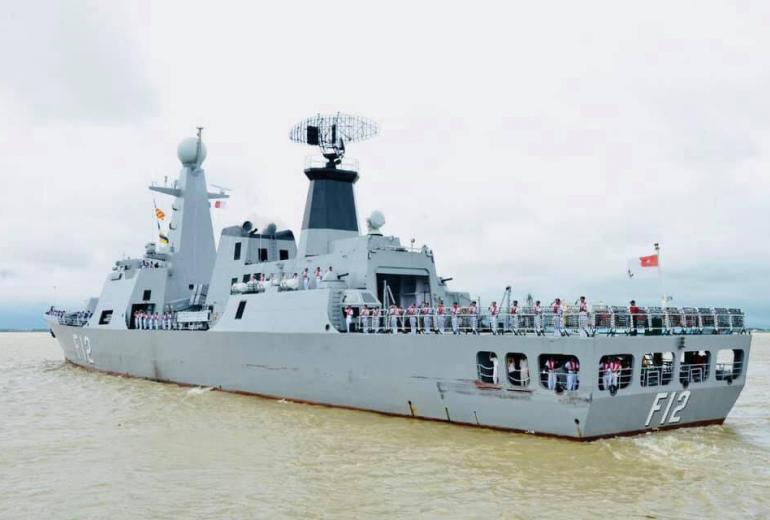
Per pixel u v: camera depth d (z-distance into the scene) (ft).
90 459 66.95
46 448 72.13
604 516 48.73
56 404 103.35
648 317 69.00
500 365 71.10
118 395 111.34
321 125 116.57
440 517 48.98
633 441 67.72
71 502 53.36
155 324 127.75
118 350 139.13
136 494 55.11
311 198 113.80
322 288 93.35
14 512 51.16
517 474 58.44
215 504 52.31
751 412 97.50
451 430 74.74
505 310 77.30
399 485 56.44
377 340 82.84
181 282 142.92
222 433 77.77
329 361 89.15
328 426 79.56
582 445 65.51
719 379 75.92
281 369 96.84
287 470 61.46
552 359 70.23
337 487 56.18
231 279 122.72
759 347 410.31
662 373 72.28
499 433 71.87
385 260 97.91
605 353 64.44
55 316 180.55
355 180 116.67
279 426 80.59
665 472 58.54
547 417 67.97
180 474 60.80
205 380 113.09
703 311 74.08
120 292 142.92
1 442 75.31
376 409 84.64
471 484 56.24
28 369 165.27
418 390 79.10
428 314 80.43
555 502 51.70
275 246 126.21
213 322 116.06
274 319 99.04
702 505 50.88
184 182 146.51
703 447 66.44
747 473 58.54
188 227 145.28
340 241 104.88
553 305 70.74
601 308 68.80
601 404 64.90
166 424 83.97
